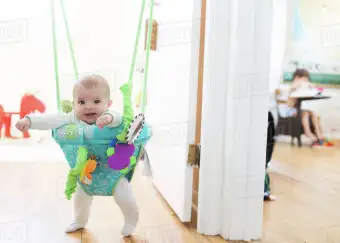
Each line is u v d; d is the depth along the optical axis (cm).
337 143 326
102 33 214
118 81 212
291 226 113
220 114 102
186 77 113
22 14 208
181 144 116
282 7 315
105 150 89
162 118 148
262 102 100
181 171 115
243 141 99
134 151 94
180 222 113
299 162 242
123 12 215
